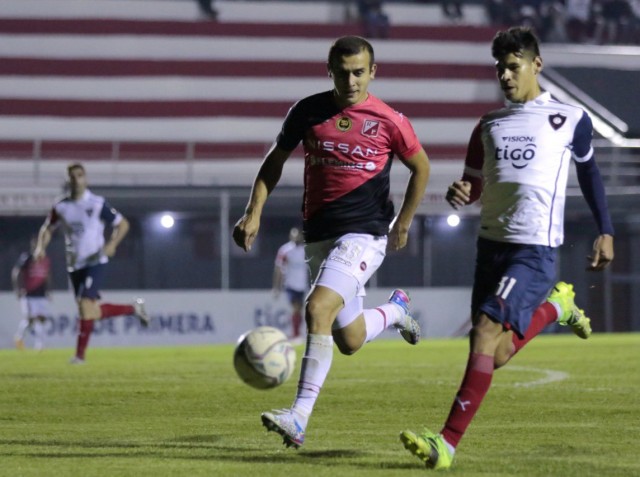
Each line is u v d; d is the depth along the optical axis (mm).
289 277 71750
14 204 80812
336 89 18281
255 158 95375
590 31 115250
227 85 99375
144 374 37375
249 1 106750
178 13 105000
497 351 18797
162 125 98062
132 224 85562
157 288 86062
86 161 93062
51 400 27125
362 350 55875
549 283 17125
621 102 96438
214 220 87062
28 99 96062
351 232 18422
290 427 16422
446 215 88312
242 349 16500
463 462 15875
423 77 102250
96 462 16109
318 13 108312
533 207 17250
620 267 89562
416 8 109812
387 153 18672
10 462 16156
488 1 112125
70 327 73750
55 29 98875
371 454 16891
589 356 46125
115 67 97938
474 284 17953
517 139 17484
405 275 88812
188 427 21016
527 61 17594
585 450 17281
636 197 85000
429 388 29922
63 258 83938
